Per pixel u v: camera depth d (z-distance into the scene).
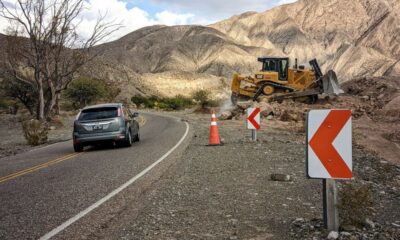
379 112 30.66
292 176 9.80
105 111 16.88
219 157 12.89
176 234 5.95
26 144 22.75
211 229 6.15
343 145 5.54
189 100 77.62
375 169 11.16
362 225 5.99
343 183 9.02
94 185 9.45
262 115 31.05
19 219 7.00
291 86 36.88
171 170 10.88
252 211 7.00
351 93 42.53
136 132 18.81
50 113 37.06
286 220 6.46
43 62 35.50
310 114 5.63
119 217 6.81
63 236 6.03
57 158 14.89
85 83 67.31
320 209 7.03
